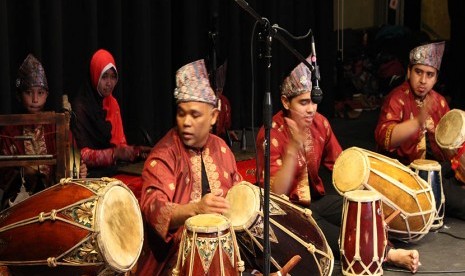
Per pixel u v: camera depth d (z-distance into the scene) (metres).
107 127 4.18
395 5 8.76
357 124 7.24
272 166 3.20
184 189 2.75
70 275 2.43
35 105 3.66
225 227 2.40
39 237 2.42
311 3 7.35
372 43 8.18
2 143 3.45
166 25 5.98
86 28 5.39
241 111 6.89
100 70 4.12
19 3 5.09
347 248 3.13
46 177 3.38
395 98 4.04
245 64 6.84
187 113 2.72
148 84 5.87
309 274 2.74
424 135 4.08
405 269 3.30
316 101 2.69
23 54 5.15
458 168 4.04
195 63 2.75
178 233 2.68
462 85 8.23
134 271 2.74
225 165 2.85
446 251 3.57
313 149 3.40
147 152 4.05
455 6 8.16
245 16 6.77
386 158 3.49
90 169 3.89
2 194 3.72
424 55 3.97
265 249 2.35
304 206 3.33
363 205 3.09
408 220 3.39
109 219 2.42
